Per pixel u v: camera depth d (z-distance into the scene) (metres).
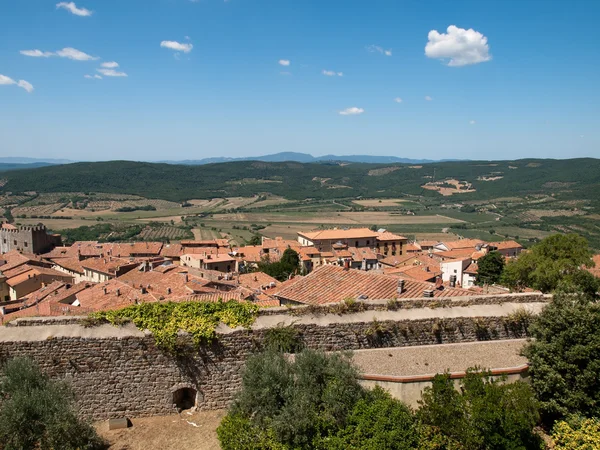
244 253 109.44
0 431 12.28
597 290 31.73
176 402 16.31
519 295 19.88
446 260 95.81
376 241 136.00
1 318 36.12
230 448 13.38
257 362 14.62
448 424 13.03
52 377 15.30
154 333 15.84
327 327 17.20
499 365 15.81
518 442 12.85
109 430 15.15
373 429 12.96
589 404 14.09
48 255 102.31
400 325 17.81
